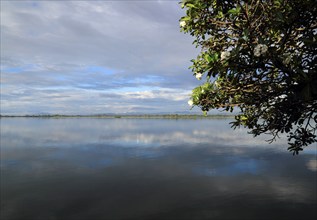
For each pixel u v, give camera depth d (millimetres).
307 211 12938
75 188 17422
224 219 12406
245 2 3379
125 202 14758
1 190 16906
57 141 48188
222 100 4445
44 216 12773
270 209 13344
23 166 24656
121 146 40000
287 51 3443
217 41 4445
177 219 12523
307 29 3379
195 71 4684
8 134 67125
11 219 12453
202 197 15484
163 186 17891
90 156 30625
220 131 70938
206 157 28953
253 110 4426
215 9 3789
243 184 17906
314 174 19766
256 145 37562
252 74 3488
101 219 12539
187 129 83688
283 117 3850
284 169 21719
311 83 2936
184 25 4270
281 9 3408
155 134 63844
